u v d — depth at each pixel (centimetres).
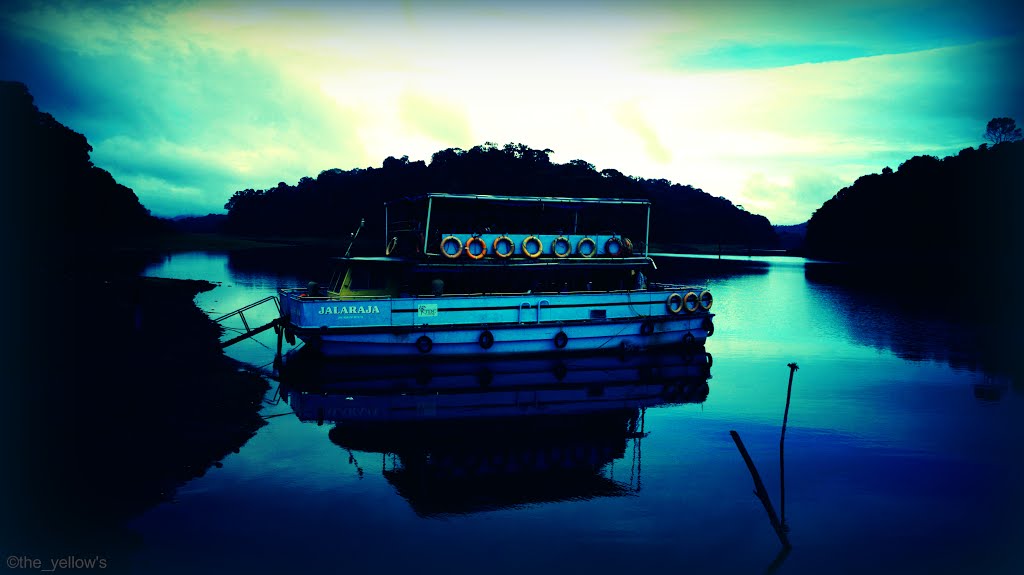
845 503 1488
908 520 1412
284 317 2731
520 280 2834
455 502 1437
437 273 2731
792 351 3259
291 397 2186
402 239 3033
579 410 2159
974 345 3462
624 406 2219
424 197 2669
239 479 1504
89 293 4194
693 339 3041
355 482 1519
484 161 19200
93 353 2544
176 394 2083
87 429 1711
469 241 2673
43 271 5225
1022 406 2281
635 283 3052
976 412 2203
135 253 9931
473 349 2702
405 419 2008
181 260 9256
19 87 8900
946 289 6688
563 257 2814
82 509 1306
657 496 1498
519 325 2731
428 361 2659
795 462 1727
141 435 1702
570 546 1264
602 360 2838
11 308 3428
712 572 1190
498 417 2058
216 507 1361
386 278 2759
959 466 1719
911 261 13012
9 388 2002
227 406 2014
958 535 1352
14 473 1430
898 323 4250
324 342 2527
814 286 7044
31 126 8981
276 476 1530
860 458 1764
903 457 1777
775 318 4462
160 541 1220
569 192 17338
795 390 2472
